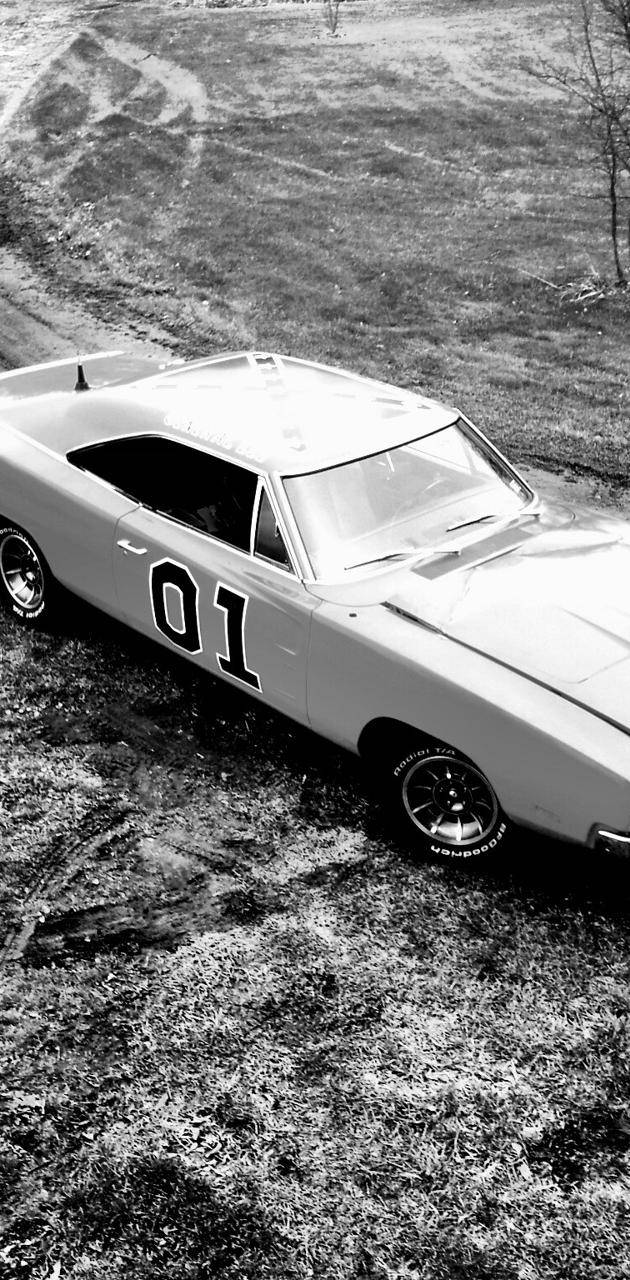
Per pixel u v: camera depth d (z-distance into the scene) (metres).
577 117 27.08
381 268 16.78
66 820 4.76
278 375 5.75
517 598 4.49
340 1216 3.16
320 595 4.61
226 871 4.50
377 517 4.86
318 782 5.03
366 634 4.38
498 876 4.46
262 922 4.24
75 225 18.11
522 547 4.86
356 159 24.05
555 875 4.46
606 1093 3.55
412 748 4.42
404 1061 3.66
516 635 4.29
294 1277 2.99
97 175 21.28
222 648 5.06
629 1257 3.04
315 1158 3.33
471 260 17.70
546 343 13.87
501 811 4.27
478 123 26.92
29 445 5.87
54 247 17.03
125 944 4.13
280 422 5.18
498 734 4.05
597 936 4.15
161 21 35.03
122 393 5.71
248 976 3.99
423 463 5.14
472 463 5.31
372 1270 3.01
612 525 5.21
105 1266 3.02
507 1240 3.09
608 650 4.22
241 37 33.53
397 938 4.16
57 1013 3.83
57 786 4.97
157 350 12.70
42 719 5.44
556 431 10.34
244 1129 3.42
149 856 4.57
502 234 19.44
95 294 14.83
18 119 24.86
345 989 3.94
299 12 37.00
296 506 4.75
